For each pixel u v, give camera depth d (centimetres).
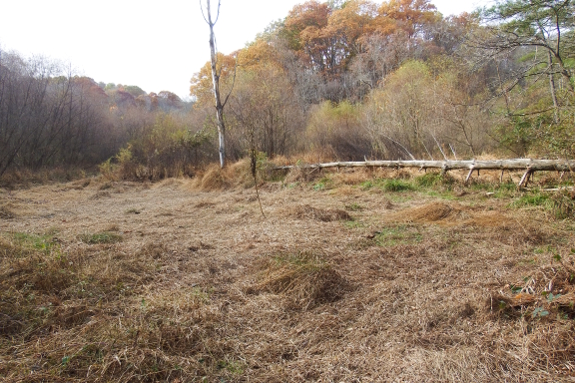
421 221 628
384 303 344
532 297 303
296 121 1834
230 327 314
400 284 381
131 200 1096
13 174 1533
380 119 1472
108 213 870
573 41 982
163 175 1593
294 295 362
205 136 1703
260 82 1792
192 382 245
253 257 485
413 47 2986
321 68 3759
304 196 962
